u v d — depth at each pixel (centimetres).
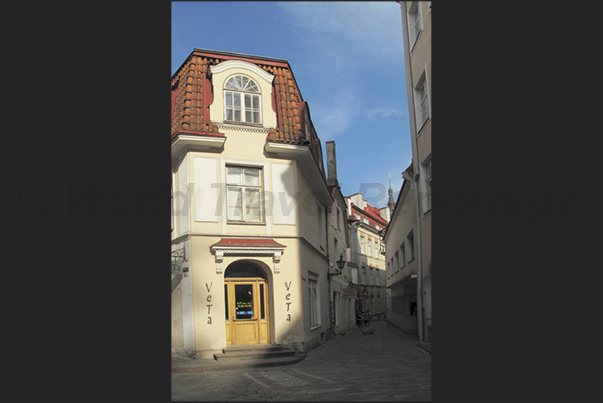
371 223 4150
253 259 1370
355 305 3450
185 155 1359
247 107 1445
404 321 2459
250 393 817
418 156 1495
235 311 1373
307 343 1474
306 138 1512
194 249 1311
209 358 1266
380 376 976
